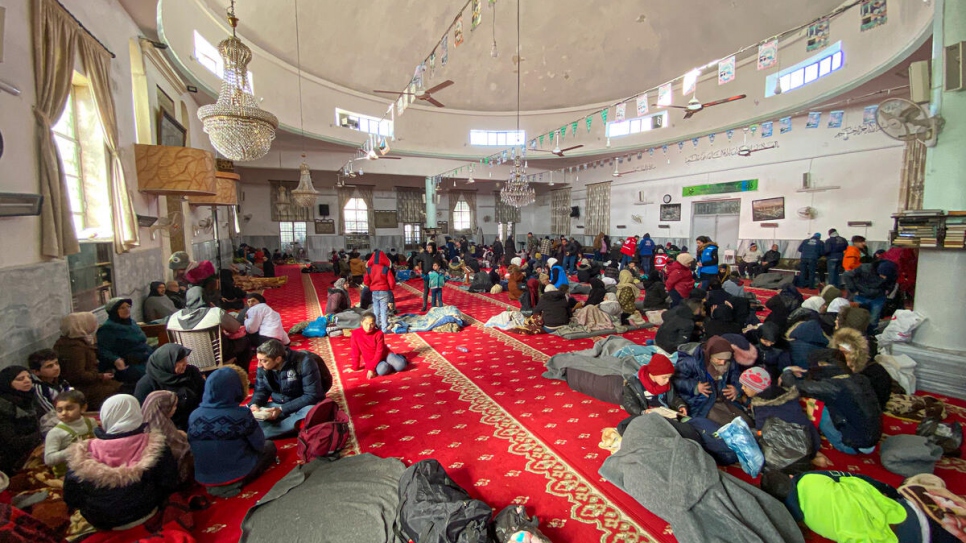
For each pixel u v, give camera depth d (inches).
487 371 177.2
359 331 177.2
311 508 87.0
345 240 767.1
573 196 791.1
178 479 88.4
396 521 83.0
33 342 122.0
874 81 316.5
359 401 147.3
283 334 195.5
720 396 118.4
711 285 225.8
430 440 119.1
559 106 640.4
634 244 506.6
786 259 440.1
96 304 168.9
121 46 203.6
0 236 110.7
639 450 96.7
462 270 499.8
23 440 95.7
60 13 138.9
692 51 483.8
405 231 818.2
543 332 240.2
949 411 133.0
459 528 74.0
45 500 84.9
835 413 109.3
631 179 645.3
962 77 138.9
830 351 115.8
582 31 528.1
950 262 147.5
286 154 586.2
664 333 182.5
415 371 178.2
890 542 72.8
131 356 143.6
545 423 128.8
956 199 145.2
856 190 384.2
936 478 80.3
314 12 443.2
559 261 531.8
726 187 498.3
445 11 495.8
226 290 310.8
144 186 210.2
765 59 162.7
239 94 162.9
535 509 88.7
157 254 243.9
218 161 334.0
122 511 79.3
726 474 89.0
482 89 614.9
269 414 121.2
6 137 114.0
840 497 77.1
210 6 358.6
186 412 113.3
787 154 435.2
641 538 79.8
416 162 660.7
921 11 261.9
